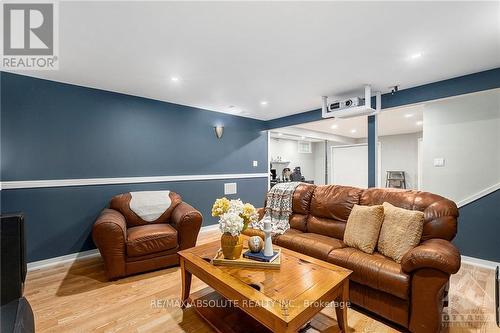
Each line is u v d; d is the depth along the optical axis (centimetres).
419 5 160
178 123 412
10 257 139
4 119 266
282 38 201
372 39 203
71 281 245
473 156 299
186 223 285
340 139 793
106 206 336
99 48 216
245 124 512
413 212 194
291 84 311
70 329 172
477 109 296
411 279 160
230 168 486
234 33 193
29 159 281
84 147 320
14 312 122
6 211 266
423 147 339
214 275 160
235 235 178
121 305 202
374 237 203
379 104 339
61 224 301
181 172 416
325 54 230
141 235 259
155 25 181
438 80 298
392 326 173
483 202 289
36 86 285
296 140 824
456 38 201
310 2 156
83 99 318
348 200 252
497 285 169
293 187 314
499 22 178
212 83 308
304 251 226
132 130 361
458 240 304
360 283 184
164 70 266
